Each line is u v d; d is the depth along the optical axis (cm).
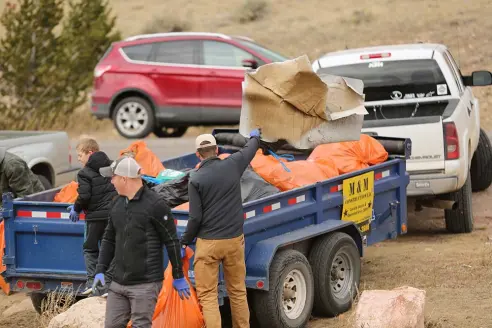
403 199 1684
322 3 5750
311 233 1384
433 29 4784
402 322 1222
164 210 1095
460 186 1869
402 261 1744
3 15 3966
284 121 1481
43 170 2119
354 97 1545
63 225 1370
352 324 1284
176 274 1111
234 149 1828
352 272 1477
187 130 3762
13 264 1400
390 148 1703
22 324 1502
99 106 3450
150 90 3381
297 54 4747
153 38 3419
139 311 1098
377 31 4922
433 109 2028
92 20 4109
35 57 3941
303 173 1484
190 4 6184
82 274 1371
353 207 1527
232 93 3319
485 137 2309
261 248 1302
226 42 3350
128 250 1095
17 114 3919
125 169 1081
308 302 1367
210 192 1192
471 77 2166
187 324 1183
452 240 1912
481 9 4984
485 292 1495
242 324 1248
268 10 5716
